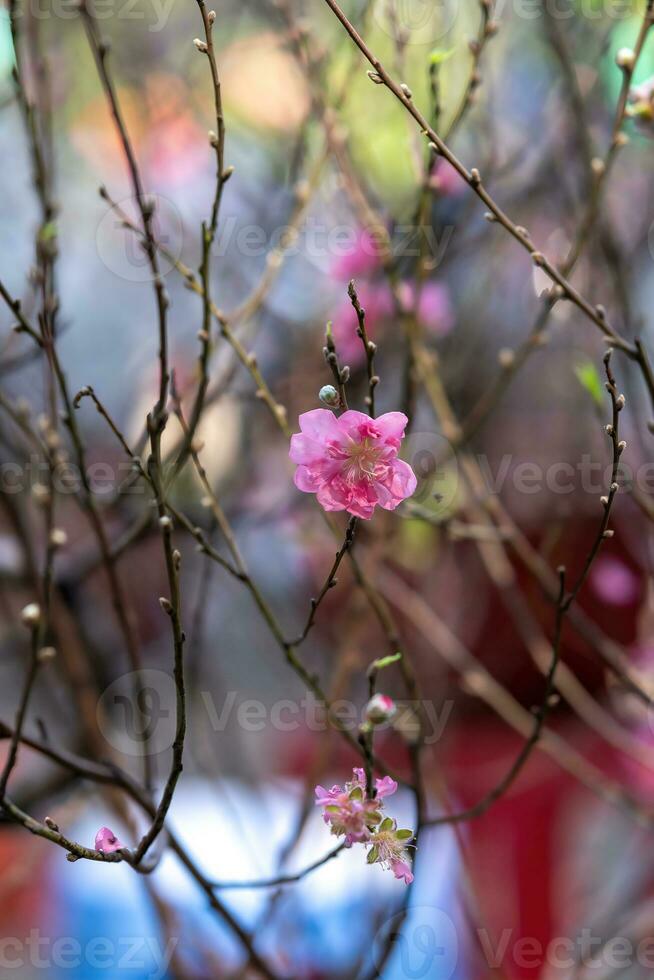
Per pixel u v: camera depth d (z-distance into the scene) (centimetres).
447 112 194
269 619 145
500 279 208
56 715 196
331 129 160
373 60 139
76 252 251
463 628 216
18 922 182
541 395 227
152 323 262
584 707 167
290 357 209
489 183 177
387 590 182
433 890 177
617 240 185
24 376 200
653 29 183
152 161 213
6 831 188
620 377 207
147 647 210
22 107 157
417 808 146
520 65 218
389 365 177
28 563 162
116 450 220
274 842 183
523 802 201
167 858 187
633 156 216
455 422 167
